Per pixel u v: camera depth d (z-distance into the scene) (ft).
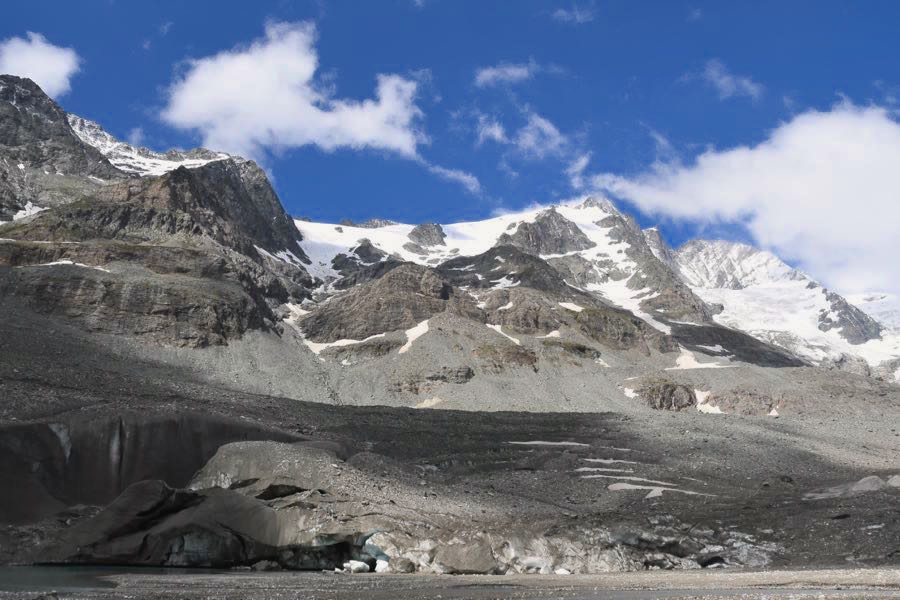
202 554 338.34
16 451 419.33
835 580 274.16
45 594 228.63
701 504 461.78
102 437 457.27
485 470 551.18
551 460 572.51
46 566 329.72
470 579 297.12
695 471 553.23
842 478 539.29
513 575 317.63
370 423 643.86
